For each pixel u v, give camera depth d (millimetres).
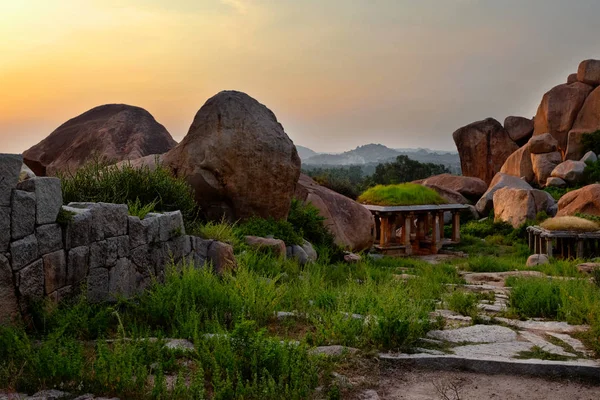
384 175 84938
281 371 4590
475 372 5398
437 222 25672
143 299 6637
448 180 41031
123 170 10125
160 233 7754
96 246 6230
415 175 85938
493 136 48781
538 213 28641
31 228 5246
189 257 8805
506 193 31562
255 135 13672
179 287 6922
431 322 7031
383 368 5344
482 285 12125
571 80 45375
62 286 5707
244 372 4645
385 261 17375
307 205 17047
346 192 34875
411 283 10852
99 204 6379
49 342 4602
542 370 5332
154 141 16703
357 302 7328
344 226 19266
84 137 16547
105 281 6406
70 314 5348
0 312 4867
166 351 5035
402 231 24734
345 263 15312
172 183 10648
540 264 17312
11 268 4984
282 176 14117
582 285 9062
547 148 40875
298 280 9617
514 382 5133
